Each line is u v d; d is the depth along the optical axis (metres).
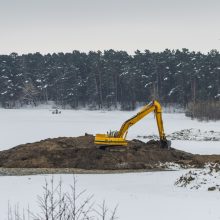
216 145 68.00
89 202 28.42
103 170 45.59
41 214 24.20
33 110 174.12
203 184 33.00
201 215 24.84
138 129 94.88
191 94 168.38
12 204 27.92
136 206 27.30
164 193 31.50
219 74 170.75
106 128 98.12
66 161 47.62
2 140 73.44
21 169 45.38
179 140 74.88
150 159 49.03
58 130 92.31
